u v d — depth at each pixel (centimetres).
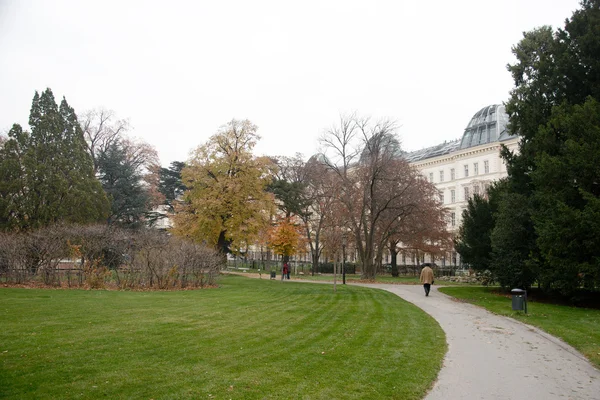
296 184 5303
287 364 817
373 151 3841
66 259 2380
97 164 5000
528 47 2505
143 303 1661
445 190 7300
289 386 689
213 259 2675
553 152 2128
